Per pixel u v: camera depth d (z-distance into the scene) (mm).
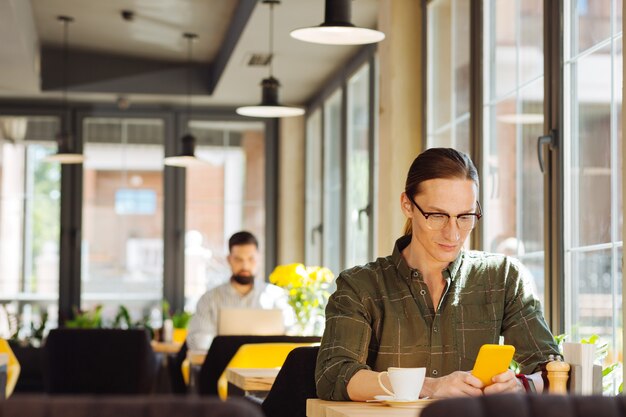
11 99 9695
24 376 7547
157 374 6605
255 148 10102
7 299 9812
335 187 8531
